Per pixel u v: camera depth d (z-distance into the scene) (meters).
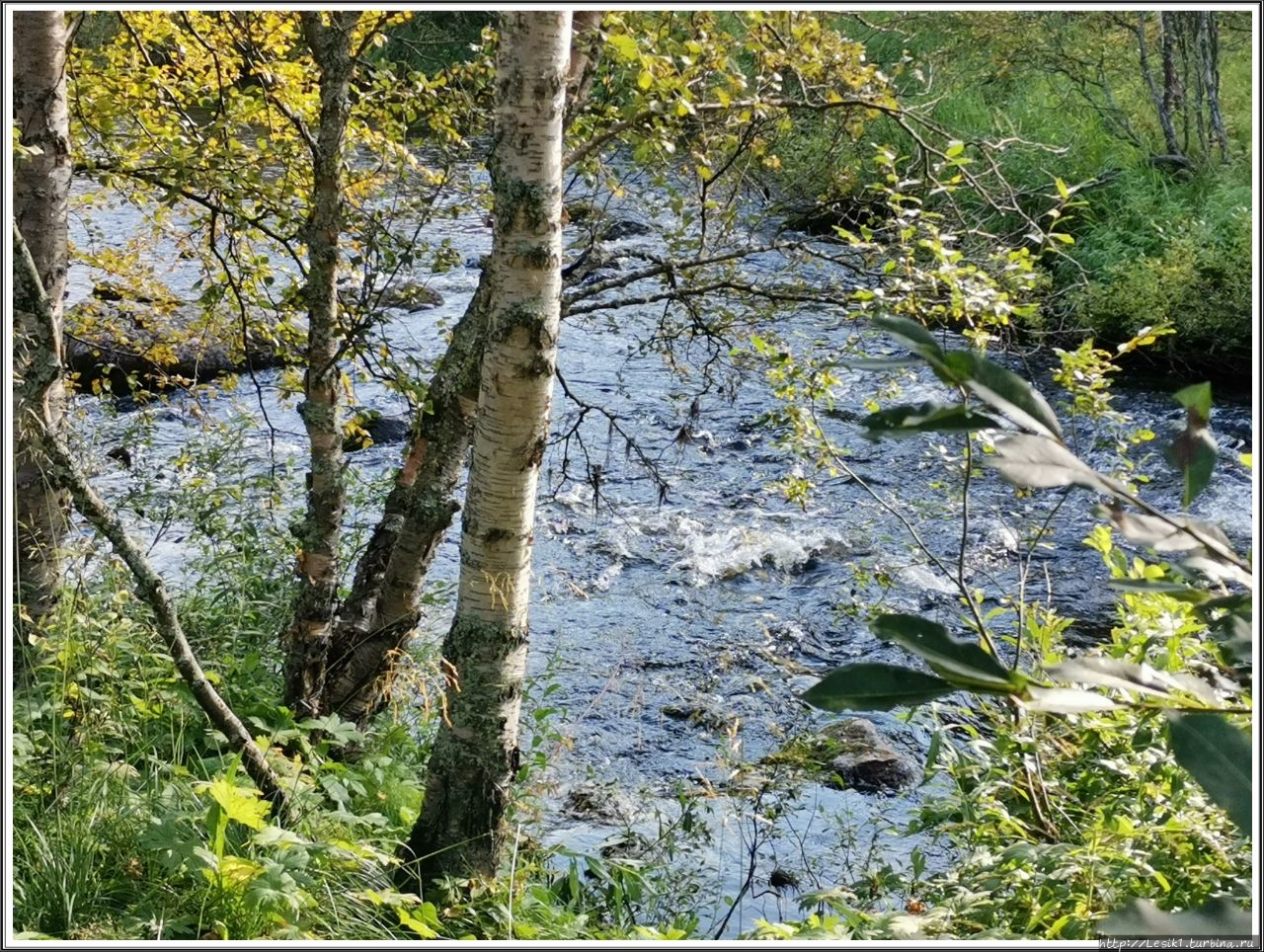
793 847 4.56
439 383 4.40
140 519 5.38
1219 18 12.82
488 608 3.47
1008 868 2.94
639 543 7.62
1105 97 13.80
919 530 7.78
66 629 3.60
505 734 3.54
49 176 3.86
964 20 13.09
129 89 4.73
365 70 4.70
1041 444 0.96
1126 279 10.10
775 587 7.21
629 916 3.89
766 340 4.74
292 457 5.84
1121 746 3.44
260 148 4.77
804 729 5.65
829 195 5.03
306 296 4.38
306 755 4.13
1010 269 4.08
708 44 3.92
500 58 3.16
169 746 3.91
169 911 3.00
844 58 4.21
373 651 4.63
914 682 0.96
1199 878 2.71
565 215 4.59
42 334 3.08
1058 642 4.36
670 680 6.16
